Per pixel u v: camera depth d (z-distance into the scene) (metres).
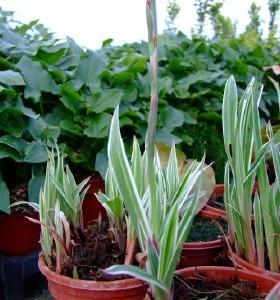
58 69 1.98
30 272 1.66
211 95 2.51
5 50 1.94
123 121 1.94
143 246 0.93
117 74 2.12
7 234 1.66
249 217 1.17
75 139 1.93
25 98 1.82
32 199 1.59
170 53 2.74
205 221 1.57
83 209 1.87
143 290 1.02
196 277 1.07
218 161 2.31
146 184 1.12
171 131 2.11
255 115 1.12
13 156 1.59
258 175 1.12
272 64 3.01
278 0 5.44
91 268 1.10
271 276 1.09
